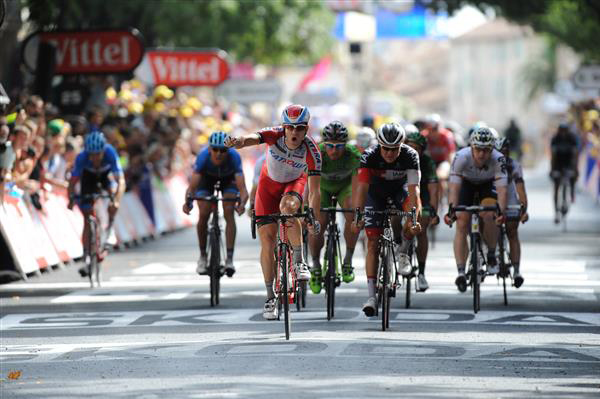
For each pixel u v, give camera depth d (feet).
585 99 326.65
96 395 55.98
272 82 247.70
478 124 94.48
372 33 368.07
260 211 75.51
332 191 89.25
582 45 298.15
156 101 189.16
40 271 115.34
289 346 69.77
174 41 213.25
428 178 90.27
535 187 284.82
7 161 104.63
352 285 102.94
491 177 88.17
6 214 108.06
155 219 158.40
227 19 218.18
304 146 73.05
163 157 167.43
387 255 77.25
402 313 85.15
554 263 119.65
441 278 107.96
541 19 292.81
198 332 76.13
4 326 80.07
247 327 78.13
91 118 145.89
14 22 148.15
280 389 56.70
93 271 102.73
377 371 61.72
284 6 247.70
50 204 119.96
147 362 64.90
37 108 121.80
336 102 272.92
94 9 184.96
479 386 58.08
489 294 96.84
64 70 148.56
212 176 91.35
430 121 128.77
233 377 59.93
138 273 113.91
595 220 179.83
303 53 269.64
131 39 148.15
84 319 82.94
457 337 73.67
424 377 60.29
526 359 66.03
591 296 95.45
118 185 101.96
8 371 63.05
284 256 72.59
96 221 102.47
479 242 87.04
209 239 90.43
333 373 61.05
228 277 99.71
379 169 77.61
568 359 66.13
